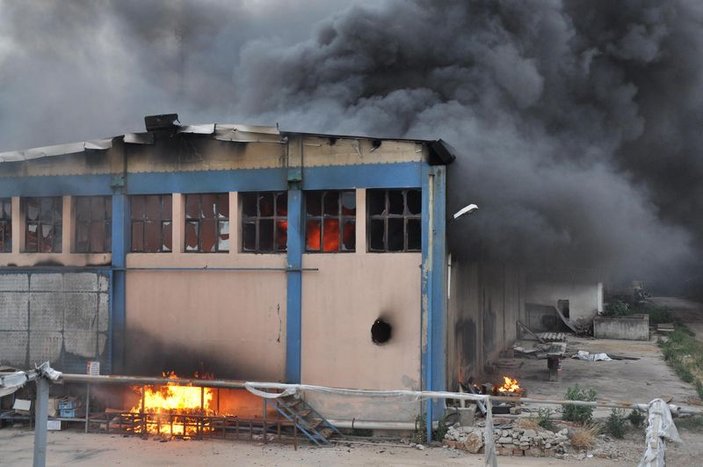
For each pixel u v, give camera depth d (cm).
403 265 1219
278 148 1280
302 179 1266
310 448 1141
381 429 1207
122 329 1339
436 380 1191
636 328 2792
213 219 1334
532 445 1106
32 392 1312
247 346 1284
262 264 1284
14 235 1406
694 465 1066
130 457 1086
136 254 1345
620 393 1636
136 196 1366
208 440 1191
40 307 1379
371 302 1228
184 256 1321
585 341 2748
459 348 1435
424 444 1165
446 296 1244
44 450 656
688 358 2175
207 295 1308
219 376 1294
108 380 827
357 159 1241
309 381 1248
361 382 1224
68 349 1362
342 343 1238
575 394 1305
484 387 1442
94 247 1394
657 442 683
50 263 1389
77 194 1378
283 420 1180
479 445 1111
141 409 1241
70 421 1287
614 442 1174
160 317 1327
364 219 1238
